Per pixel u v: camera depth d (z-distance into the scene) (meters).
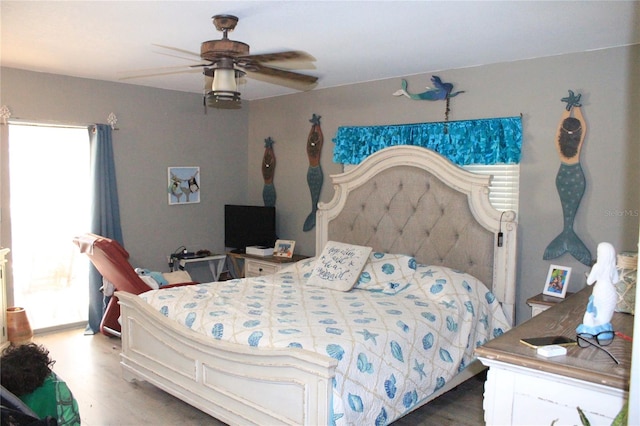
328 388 2.40
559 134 3.71
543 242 3.84
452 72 4.25
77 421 2.07
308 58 2.81
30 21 2.99
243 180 6.17
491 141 4.01
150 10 2.77
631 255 2.31
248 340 2.79
